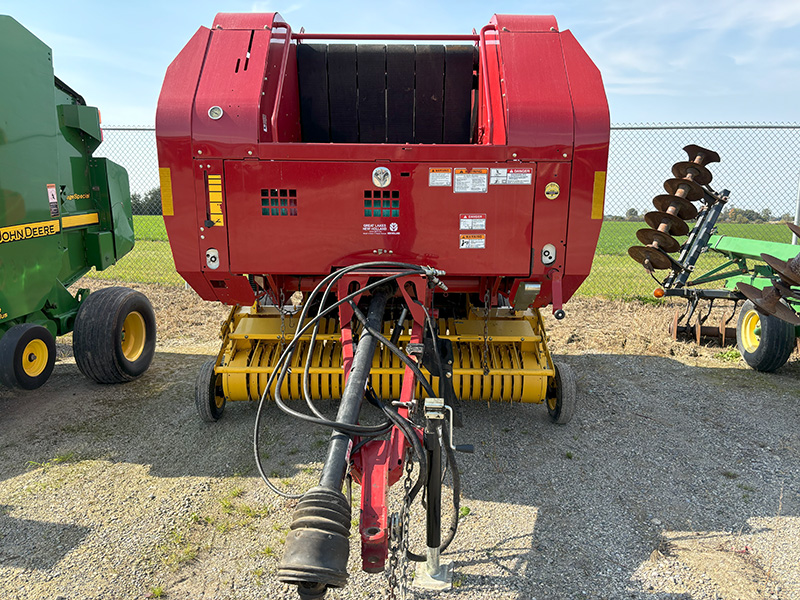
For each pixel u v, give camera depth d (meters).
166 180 3.56
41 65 4.79
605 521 3.36
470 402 4.98
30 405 4.93
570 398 4.36
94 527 3.26
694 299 6.75
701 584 2.83
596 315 8.30
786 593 2.77
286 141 4.51
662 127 8.74
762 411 4.89
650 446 4.27
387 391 4.21
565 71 3.63
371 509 1.86
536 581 2.85
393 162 3.49
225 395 4.29
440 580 2.82
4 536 3.18
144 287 10.19
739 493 3.66
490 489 3.69
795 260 3.25
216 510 3.44
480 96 4.59
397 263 3.24
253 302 4.05
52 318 5.28
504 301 4.56
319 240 3.61
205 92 3.55
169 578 2.87
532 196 3.54
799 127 8.45
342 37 4.55
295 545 1.51
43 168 4.85
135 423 4.59
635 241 21.52
